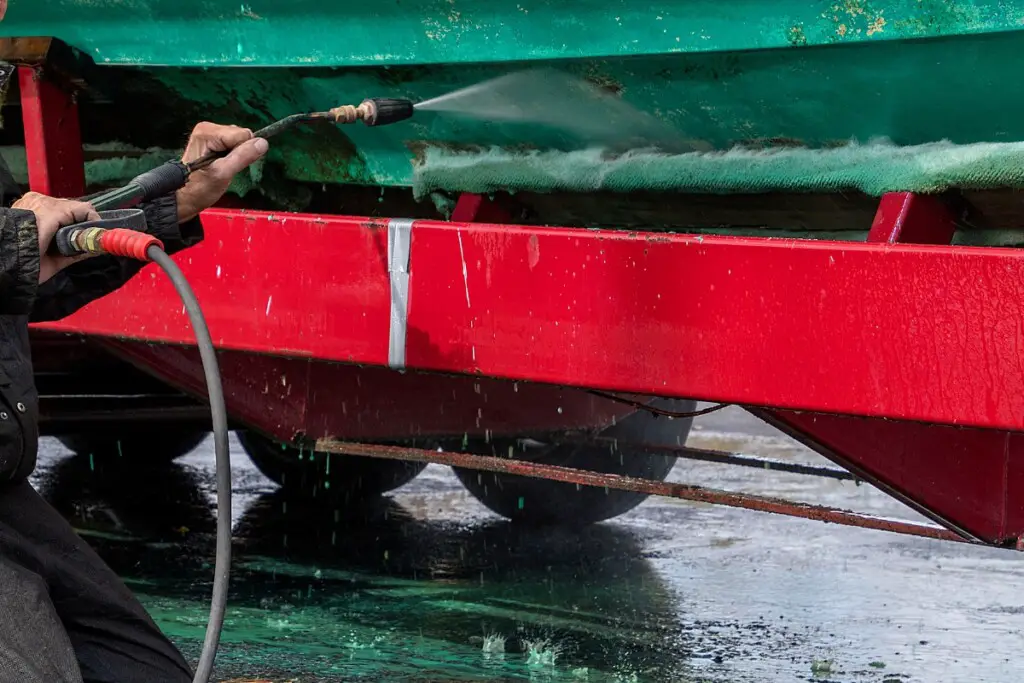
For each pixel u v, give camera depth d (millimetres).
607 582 9062
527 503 10430
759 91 5762
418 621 8047
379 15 6430
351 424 7848
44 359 10156
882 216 5762
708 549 10094
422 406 8133
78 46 7637
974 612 8273
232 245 6441
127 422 10625
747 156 6191
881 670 7051
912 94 5398
